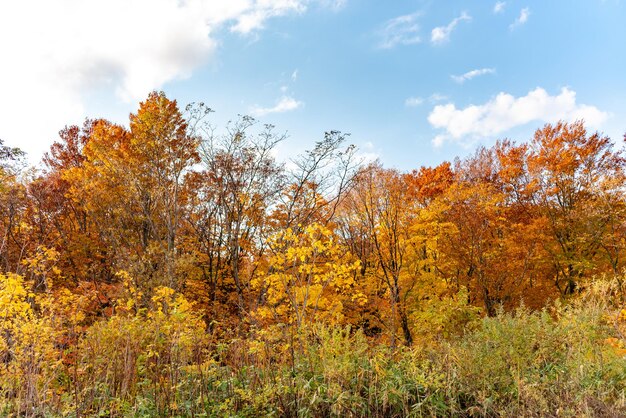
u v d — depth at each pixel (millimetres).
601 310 5898
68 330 6062
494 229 15172
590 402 4199
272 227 13555
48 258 7367
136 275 11719
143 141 14844
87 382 5059
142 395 5098
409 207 14367
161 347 5656
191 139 15445
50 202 15867
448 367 4961
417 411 4539
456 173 22109
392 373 4895
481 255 13367
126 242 14461
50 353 5145
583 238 15109
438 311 10438
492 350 5348
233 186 14562
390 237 12422
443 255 13188
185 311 6738
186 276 13508
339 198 15344
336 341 5293
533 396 4359
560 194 17656
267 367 5172
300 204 14227
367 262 14836
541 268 15469
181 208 16094
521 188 19375
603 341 5578
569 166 16844
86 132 19719
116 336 5820
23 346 4816
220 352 5766
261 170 14734
